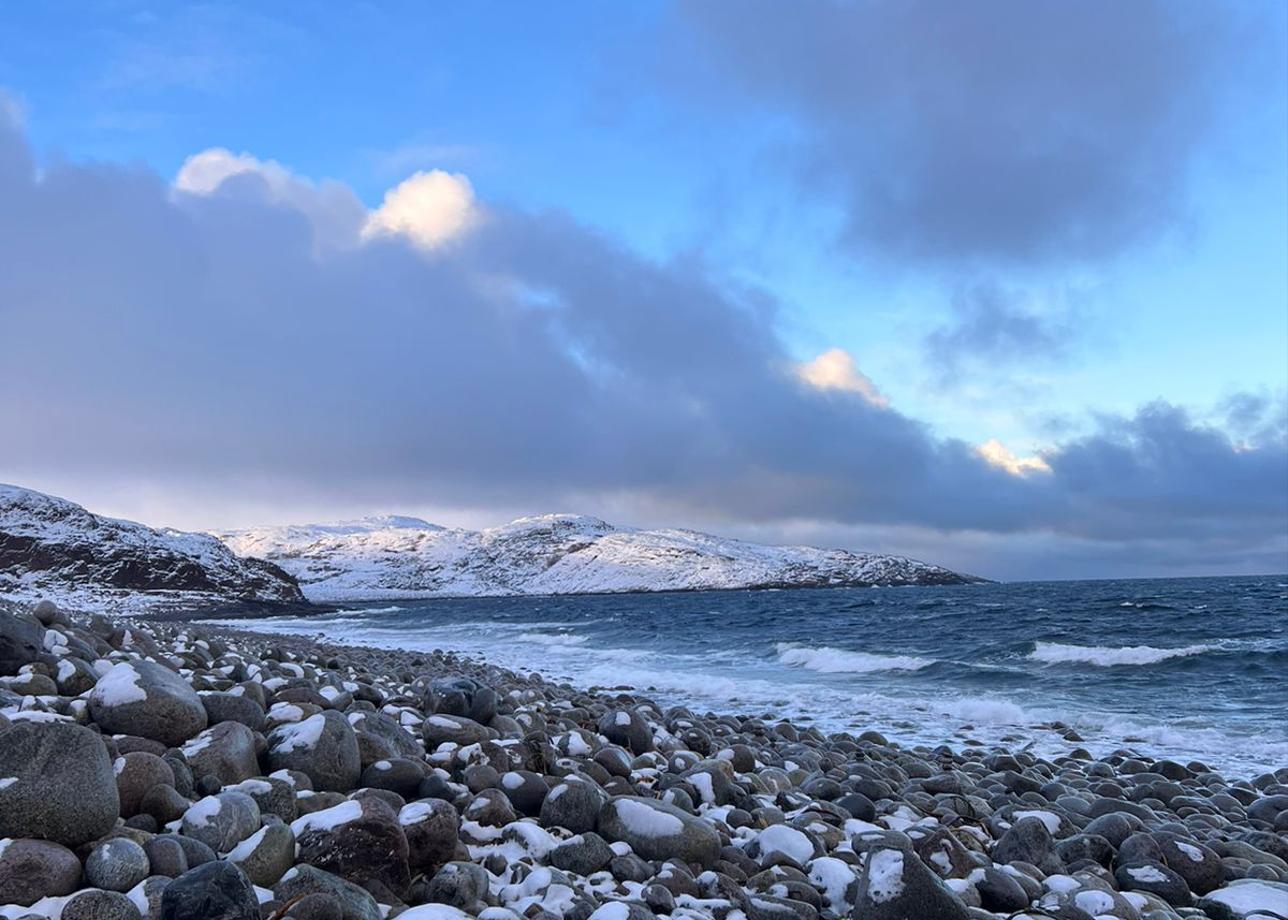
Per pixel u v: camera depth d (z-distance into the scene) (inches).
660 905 190.7
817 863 223.5
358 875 179.3
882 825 292.5
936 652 1232.2
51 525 3875.5
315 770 232.2
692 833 227.8
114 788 172.9
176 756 214.1
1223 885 249.3
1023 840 259.3
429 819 197.5
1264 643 1250.0
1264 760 501.4
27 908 145.5
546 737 344.8
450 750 285.6
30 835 160.1
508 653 1421.0
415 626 2689.5
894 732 597.6
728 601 4618.6
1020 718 646.5
